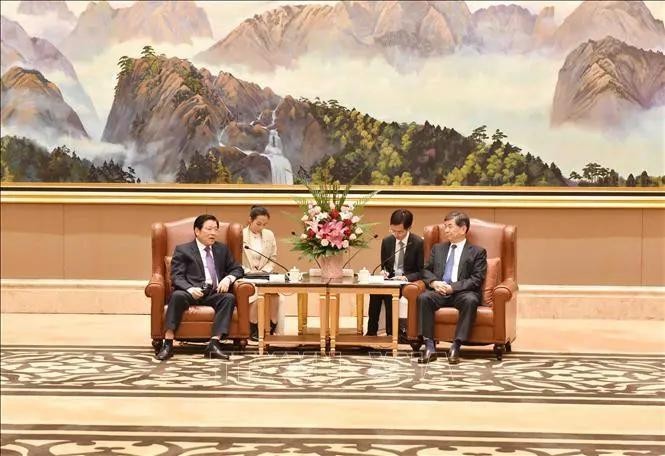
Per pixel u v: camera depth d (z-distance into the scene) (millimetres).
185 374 7957
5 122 11820
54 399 7035
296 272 8992
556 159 11344
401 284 8828
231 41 11656
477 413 6617
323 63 11547
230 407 6773
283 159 11578
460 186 11398
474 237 9172
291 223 11508
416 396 7137
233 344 9266
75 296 11680
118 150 11719
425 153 11430
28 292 11711
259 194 11492
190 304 8828
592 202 11250
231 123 11625
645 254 11312
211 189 11555
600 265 11352
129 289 11641
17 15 11859
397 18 11492
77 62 11805
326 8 11555
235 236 9406
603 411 6695
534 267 11383
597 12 11320
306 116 11555
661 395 7211
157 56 11711
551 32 11367
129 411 6660
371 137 11484
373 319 9672
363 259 11422
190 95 11664
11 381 7668
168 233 9312
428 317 8633
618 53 11289
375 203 11336
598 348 9289
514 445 5793
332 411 6660
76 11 11828
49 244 11742
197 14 11695
